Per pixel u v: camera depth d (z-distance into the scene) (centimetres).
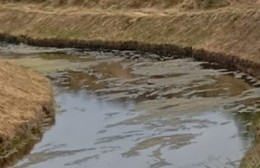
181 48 4078
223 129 2539
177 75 3566
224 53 3738
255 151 2170
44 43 4775
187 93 3161
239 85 3272
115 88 3350
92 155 2327
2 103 2631
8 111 2580
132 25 4572
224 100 2983
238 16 4012
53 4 5491
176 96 3114
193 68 3719
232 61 3650
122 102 3056
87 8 5241
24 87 2969
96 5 5241
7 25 5231
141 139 2477
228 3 4491
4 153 2327
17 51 4616
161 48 4197
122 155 2309
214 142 2386
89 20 4834
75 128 2653
